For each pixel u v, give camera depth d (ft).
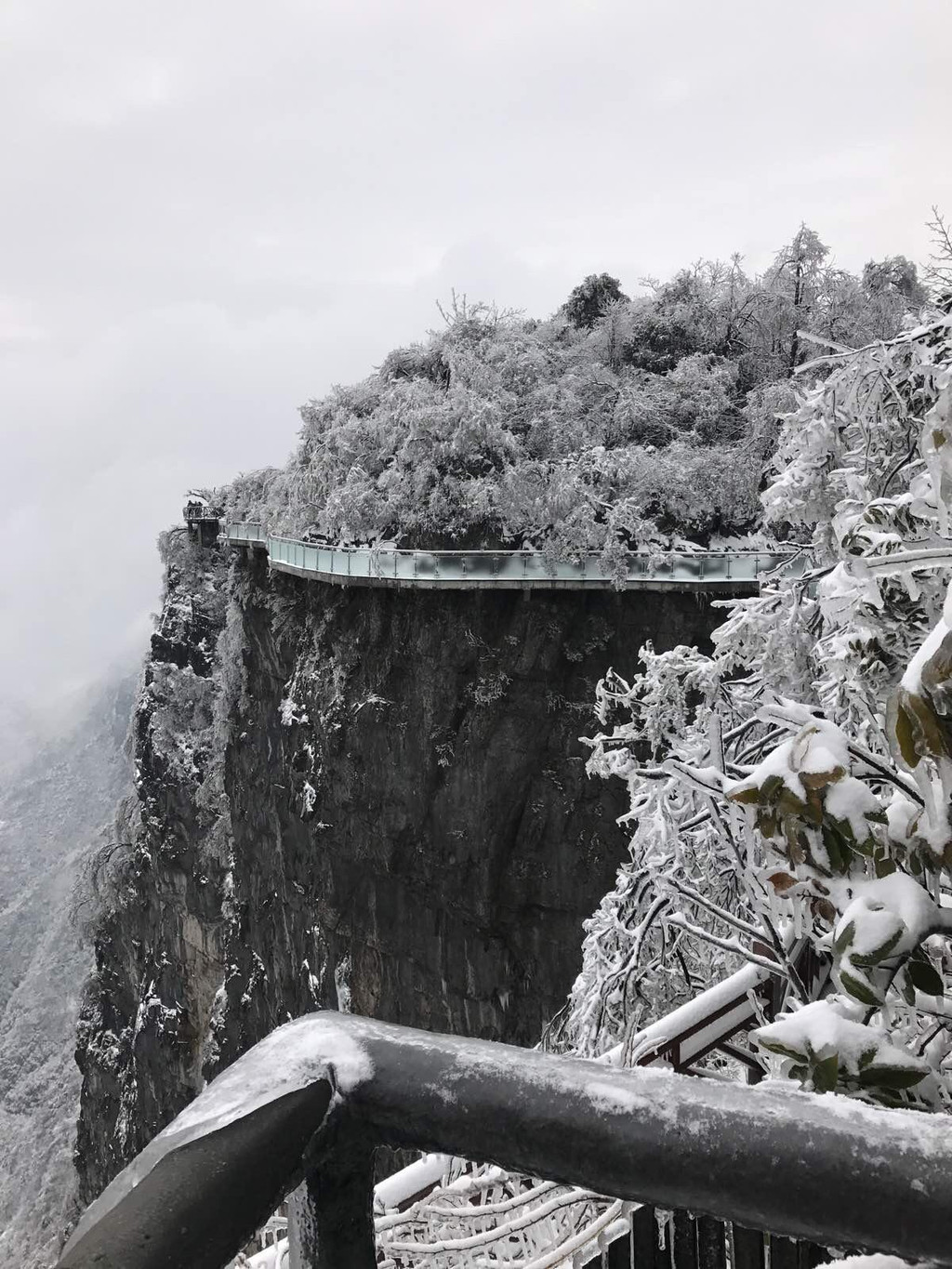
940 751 6.95
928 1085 7.80
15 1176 275.59
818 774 8.33
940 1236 2.19
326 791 113.60
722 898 32.91
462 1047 2.71
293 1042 2.68
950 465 8.86
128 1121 194.08
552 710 97.40
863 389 27.71
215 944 174.09
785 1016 7.88
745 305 124.47
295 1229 2.54
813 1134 2.36
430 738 101.65
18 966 402.11
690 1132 2.39
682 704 31.94
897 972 8.34
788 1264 7.34
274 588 132.57
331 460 117.91
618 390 114.52
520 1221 12.41
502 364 115.44
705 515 101.04
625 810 94.68
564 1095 2.53
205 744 190.29
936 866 8.05
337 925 117.60
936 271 33.04
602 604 97.35
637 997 28.76
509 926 100.42
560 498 96.53
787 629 32.73
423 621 101.30
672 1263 7.77
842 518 17.07
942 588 11.26
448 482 102.06
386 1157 54.54
